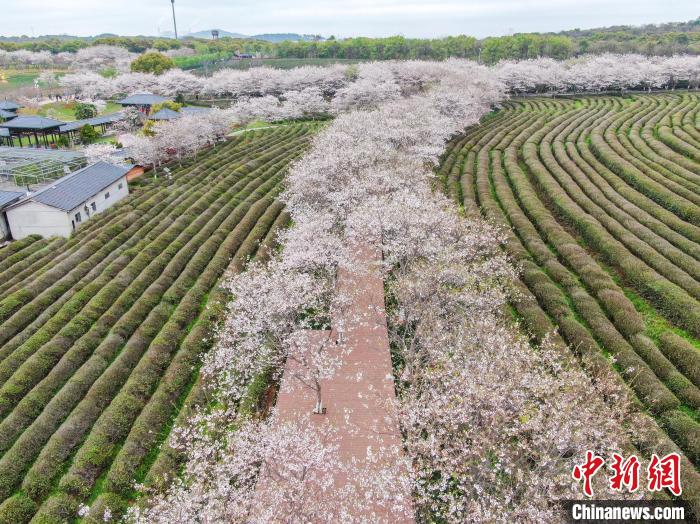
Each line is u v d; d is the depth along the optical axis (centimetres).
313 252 2795
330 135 4750
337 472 1834
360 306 2878
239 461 1703
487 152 5838
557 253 3519
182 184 5562
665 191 4194
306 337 2381
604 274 3112
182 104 10569
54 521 1855
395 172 3791
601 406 1825
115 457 2164
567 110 8681
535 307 2795
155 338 2791
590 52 14462
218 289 3197
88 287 3278
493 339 2038
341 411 2172
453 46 14738
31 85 12550
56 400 2362
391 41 14775
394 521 1617
